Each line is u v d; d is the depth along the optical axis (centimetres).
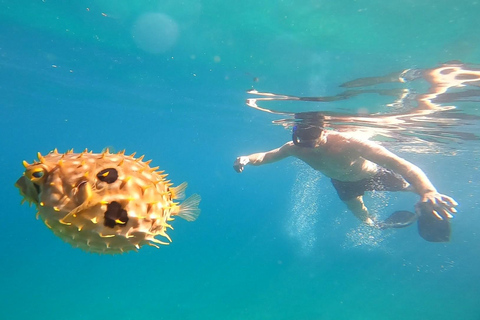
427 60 691
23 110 3095
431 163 2833
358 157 857
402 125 1341
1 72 1788
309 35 688
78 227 166
